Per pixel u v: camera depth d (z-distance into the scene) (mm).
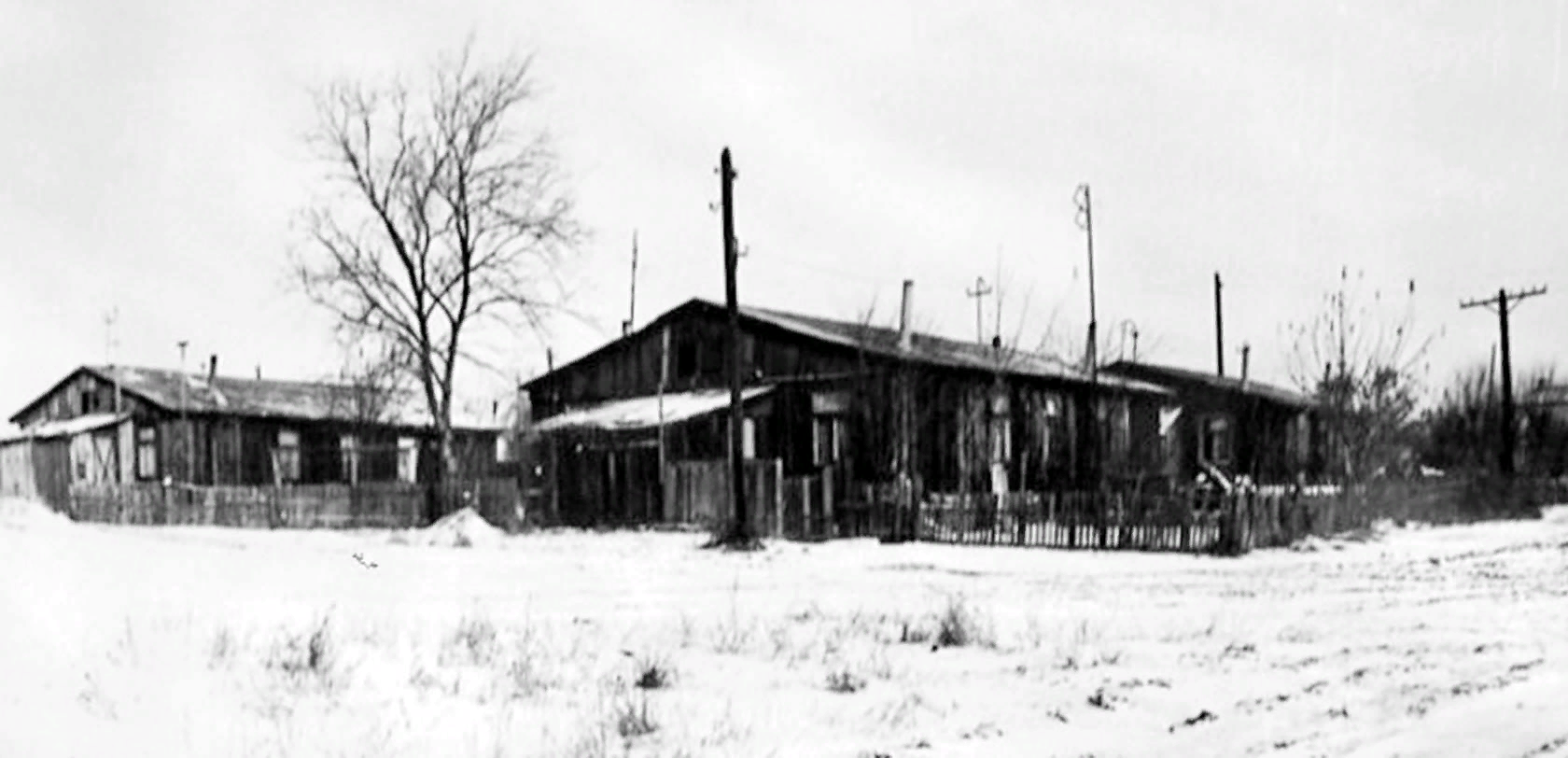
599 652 11891
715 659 11695
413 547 26328
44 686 7801
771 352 37938
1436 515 40781
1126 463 42062
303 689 9078
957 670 11414
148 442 48469
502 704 9273
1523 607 16734
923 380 35625
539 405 43312
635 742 8438
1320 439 40219
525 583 18266
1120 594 18203
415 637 12000
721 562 23078
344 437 52094
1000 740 8805
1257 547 27641
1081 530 27906
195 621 11141
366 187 38094
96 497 42281
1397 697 10359
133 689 8258
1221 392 49906
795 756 8266
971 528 29297
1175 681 11039
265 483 49375
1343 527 32062
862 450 35312
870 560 24031
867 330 39156
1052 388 41906
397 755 7668
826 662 11680
